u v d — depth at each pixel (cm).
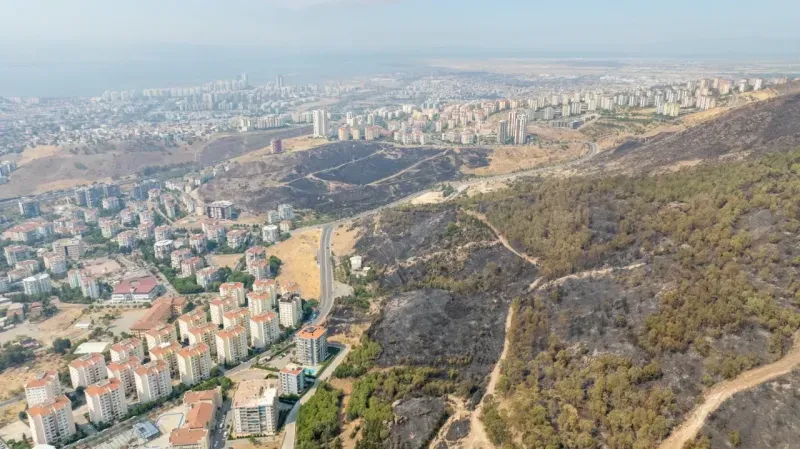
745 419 14500
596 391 16962
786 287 17800
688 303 18512
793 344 16038
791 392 14675
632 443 14975
